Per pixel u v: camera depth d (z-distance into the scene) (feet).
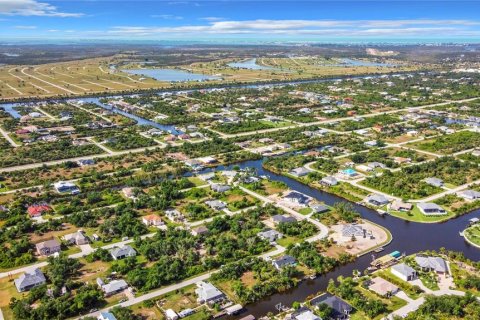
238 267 527.40
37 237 617.21
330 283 497.87
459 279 502.79
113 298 479.41
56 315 449.48
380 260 548.72
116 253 559.38
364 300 465.47
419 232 639.35
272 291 494.18
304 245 579.89
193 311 457.27
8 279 517.96
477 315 435.12
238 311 459.73
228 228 643.45
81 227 647.56
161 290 494.59
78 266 539.29
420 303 465.06
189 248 574.15
